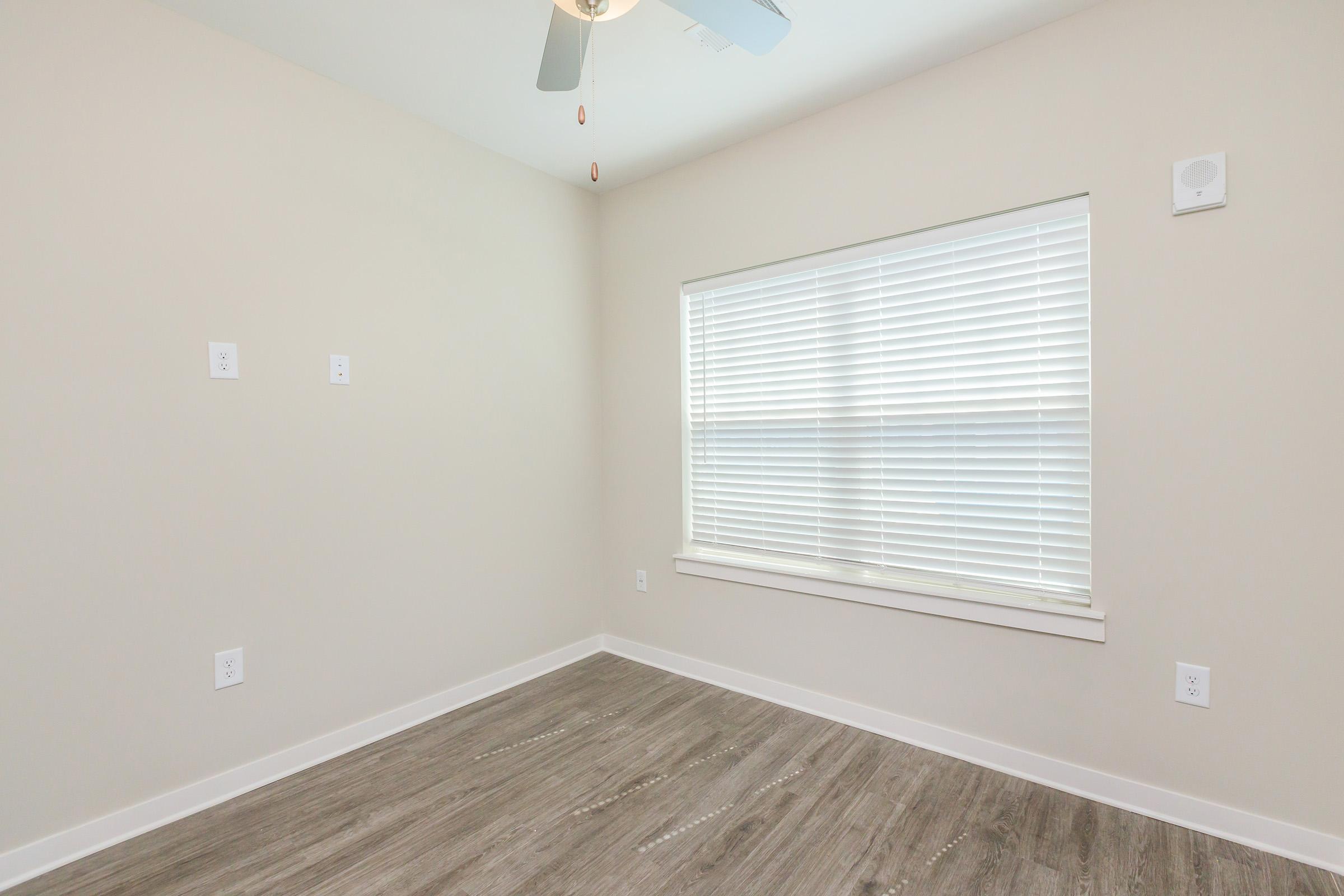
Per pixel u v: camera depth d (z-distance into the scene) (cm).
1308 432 166
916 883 163
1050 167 203
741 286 287
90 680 179
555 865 171
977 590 227
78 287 176
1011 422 218
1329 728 165
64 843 173
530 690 289
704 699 277
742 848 178
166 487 192
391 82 232
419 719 257
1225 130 175
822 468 264
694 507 309
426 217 260
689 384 309
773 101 246
